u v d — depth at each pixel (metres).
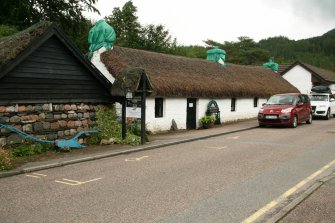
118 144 13.52
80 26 27.28
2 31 19.72
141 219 5.91
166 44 38.03
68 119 12.80
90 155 11.29
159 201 6.83
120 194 7.30
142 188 7.73
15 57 10.69
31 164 9.88
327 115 25.89
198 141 15.30
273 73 33.97
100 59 17.80
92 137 13.52
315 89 29.72
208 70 24.11
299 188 7.66
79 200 6.92
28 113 11.54
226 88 22.94
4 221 5.86
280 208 6.37
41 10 25.56
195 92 20.00
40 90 11.79
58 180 8.48
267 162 10.57
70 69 12.70
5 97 10.81
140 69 13.40
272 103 21.30
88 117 13.53
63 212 6.26
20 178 8.71
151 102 17.84
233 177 8.70
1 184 8.15
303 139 15.54
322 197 6.95
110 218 5.96
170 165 10.16
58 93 12.38
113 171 9.40
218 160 10.88
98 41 17.98
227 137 16.59
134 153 12.24
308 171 9.34
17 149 11.04
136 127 15.60
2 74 10.43
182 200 6.88
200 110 21.16
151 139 15.43
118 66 17.25
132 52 19.69
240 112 25.45
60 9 25.91
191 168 9.73
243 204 6.62
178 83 19.19
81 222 5.80
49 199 7.00
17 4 23.53
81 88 13.16
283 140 15.30
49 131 12.16
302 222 5.69
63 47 12.34
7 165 9.32
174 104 19.41
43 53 11.79
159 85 17.81
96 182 8.27
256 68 32.34
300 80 39.62
